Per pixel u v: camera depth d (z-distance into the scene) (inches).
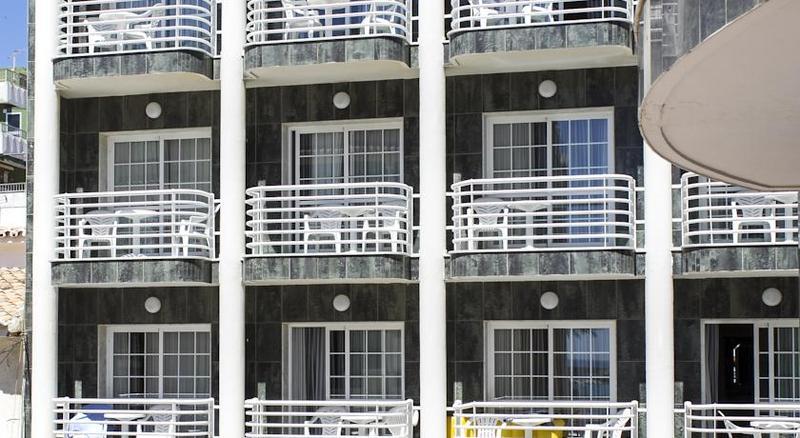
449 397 794.8
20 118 2236.7
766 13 268.4
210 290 829.8
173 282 780.6
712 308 765.3
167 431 824.3
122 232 858.8
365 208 757.9
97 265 790.5
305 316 817.5
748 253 711.1
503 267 737.6
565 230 805.9
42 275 813.2
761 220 707.4
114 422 772.6
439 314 762.2
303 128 831.7
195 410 820.0
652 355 737.0
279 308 820.6
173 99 841.5
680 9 303.6
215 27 831.1
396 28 828.6
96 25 823.7
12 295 980.6
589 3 810.2
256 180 828.6
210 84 829.2
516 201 747.4
